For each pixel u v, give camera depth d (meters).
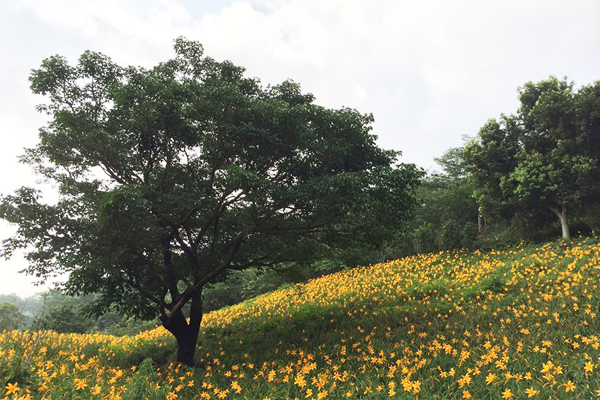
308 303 17.52
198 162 11.62
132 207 8.76
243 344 12.84
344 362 8.82
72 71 10.73
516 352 7.48
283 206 10.20
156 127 10.27
